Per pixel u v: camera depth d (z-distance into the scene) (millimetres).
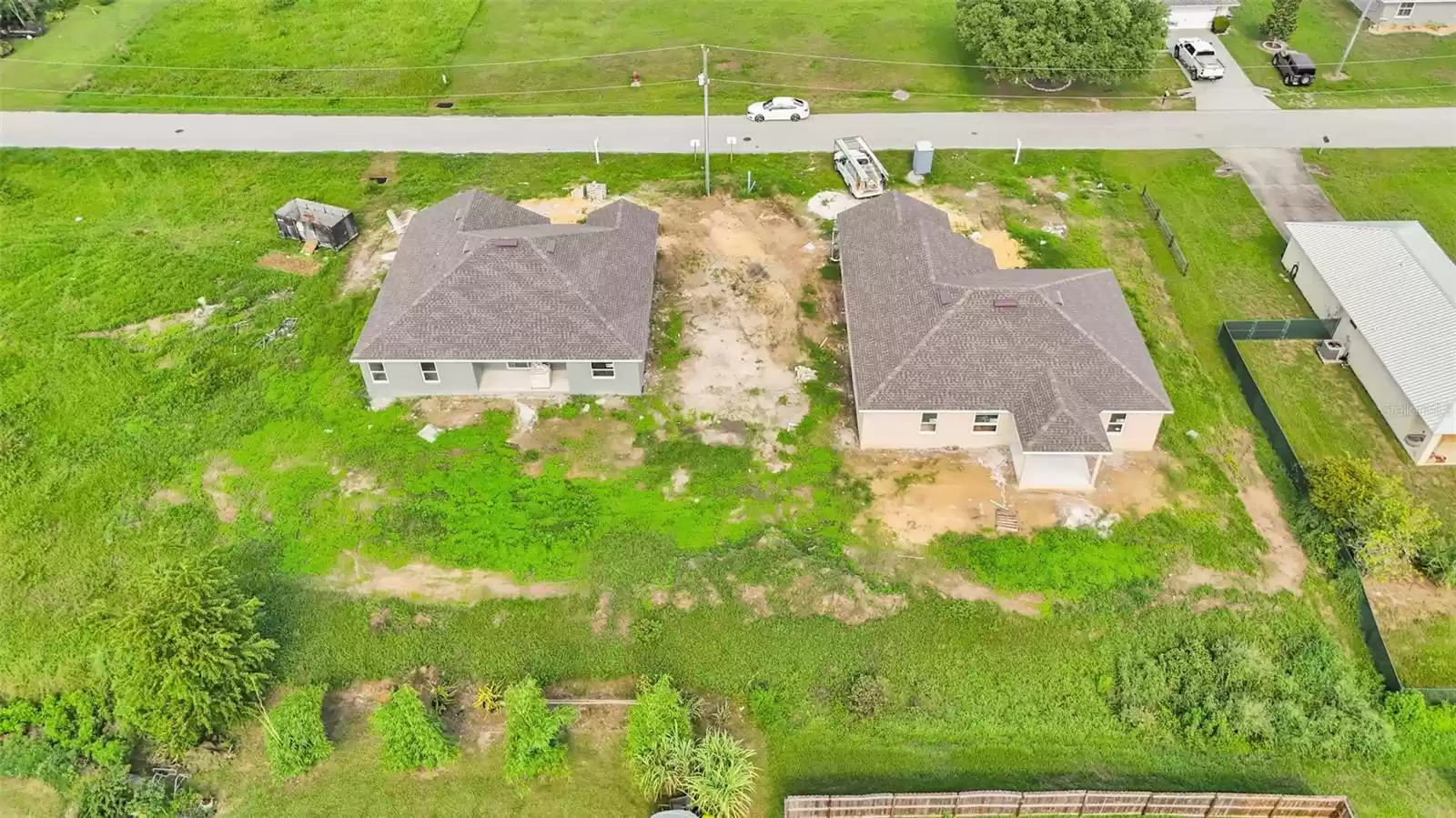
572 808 26672
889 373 34719
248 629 29016
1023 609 30688
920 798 25812
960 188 49406
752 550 32094
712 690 29266
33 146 52062
